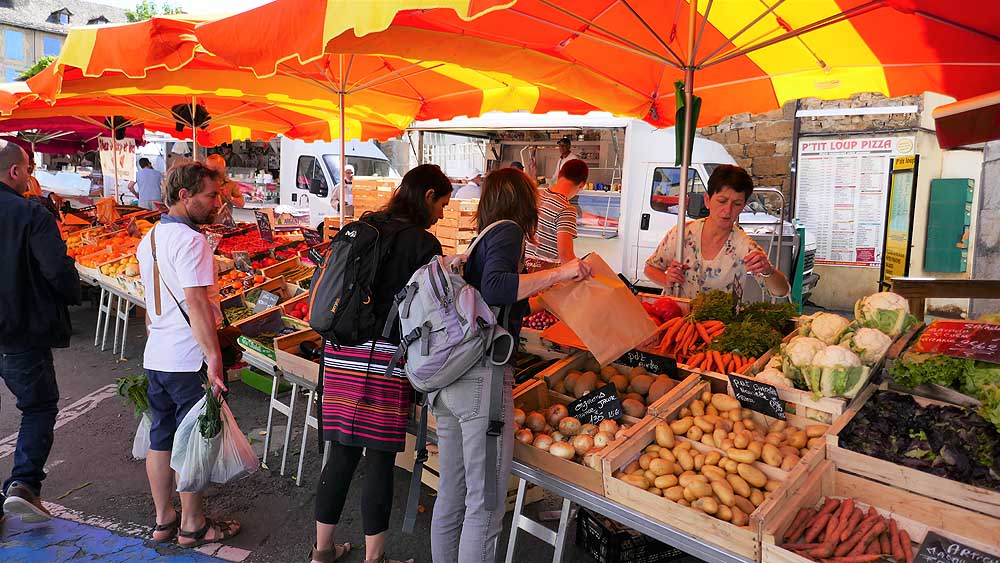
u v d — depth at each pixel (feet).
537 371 11.34
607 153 32.50
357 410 9.29
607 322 8.82
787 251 26.66
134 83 17.87
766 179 35.65
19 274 10.78
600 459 8.26
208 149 83.05
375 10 7.93
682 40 14.80
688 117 13.67
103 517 12.10
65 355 22.35
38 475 11.43
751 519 7.00
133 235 28.14
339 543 11.31
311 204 44.73
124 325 22.08
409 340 8.15
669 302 11.85
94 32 13.39
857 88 15.26
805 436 8.43
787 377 9.07
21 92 19.27
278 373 13.82
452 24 12.78
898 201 22.93
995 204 21.44
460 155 38.70
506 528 11.91
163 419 11.00
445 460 8.71
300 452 14.79
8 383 11.25
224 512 12.30
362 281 8.96
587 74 15.83
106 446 15.21
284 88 19.74
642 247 27.96
